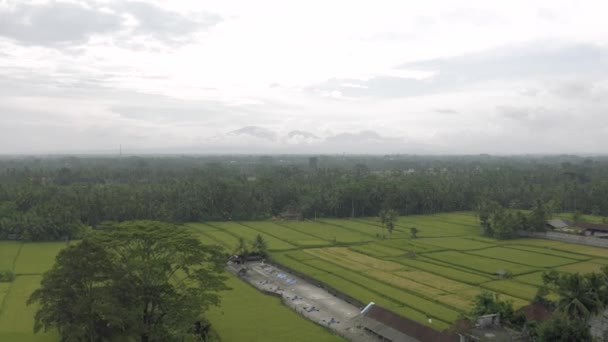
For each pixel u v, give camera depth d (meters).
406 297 84.12
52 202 149.00
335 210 194.88
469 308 77.19
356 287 91.06
